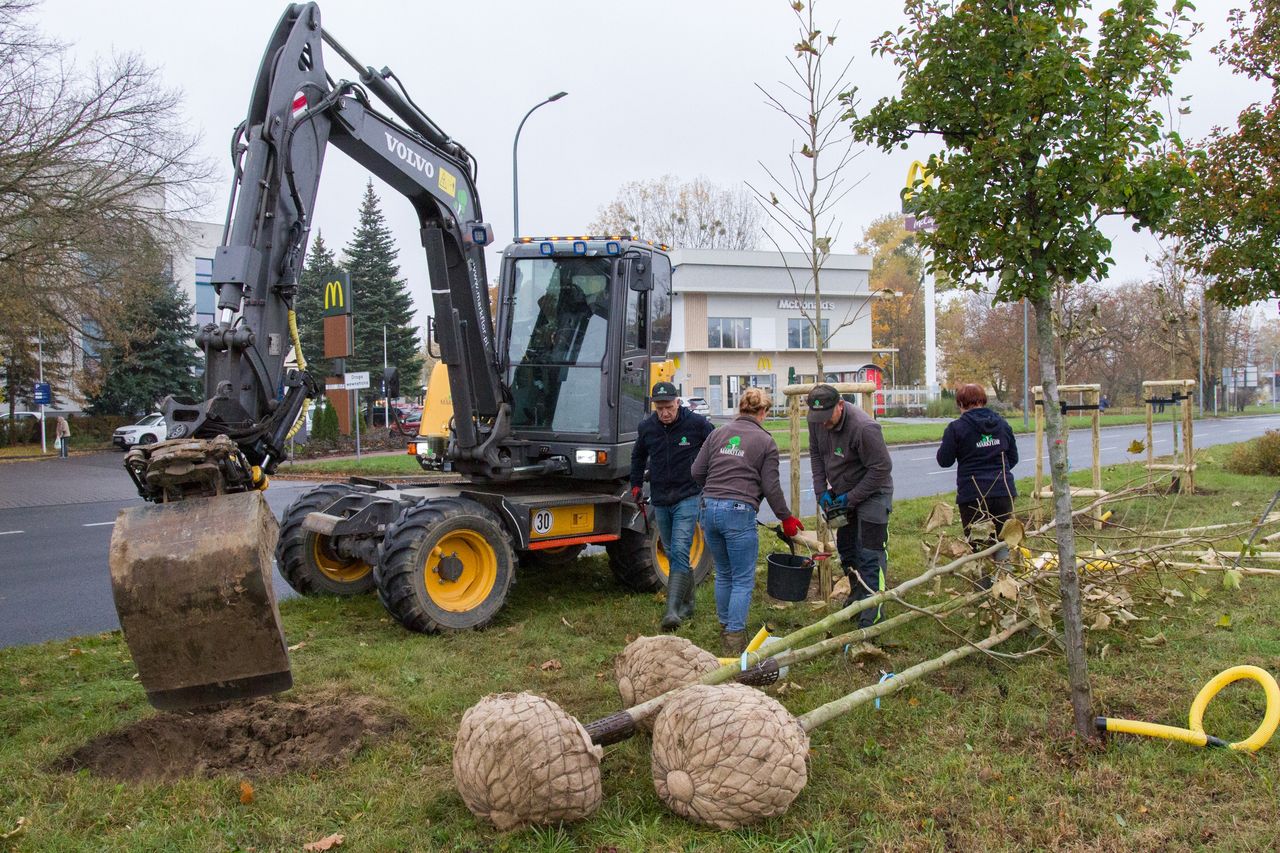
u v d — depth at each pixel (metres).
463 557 6.42
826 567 6.71
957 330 58.59
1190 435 12.46
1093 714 4.35
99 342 30.27
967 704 4.59
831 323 48.22
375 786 3.77
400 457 24.56
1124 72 4.04
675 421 6.39
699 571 7.91
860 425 5.76
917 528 10.64
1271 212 10.30
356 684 5.00
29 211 20.05
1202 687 4.73
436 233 6.59
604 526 7.19
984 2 4.16
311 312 44.72
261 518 3.85
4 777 3.92
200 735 4.37
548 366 7.39
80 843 3.33
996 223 4.20
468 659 5.57
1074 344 29.05
